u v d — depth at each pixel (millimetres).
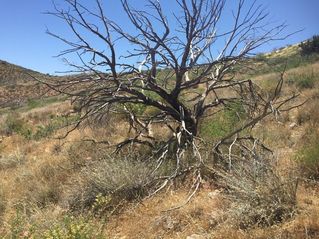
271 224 4637
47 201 7000
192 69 8281
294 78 14781
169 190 6285
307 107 9844
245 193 5082
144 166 6793
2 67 79625
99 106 7828
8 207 7094
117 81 7359
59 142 11203
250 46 7723
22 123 17594
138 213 5816
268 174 5395
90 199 6410
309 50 33469
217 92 14266
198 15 7188
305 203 4902
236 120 8812
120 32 7168
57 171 8289
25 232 5465
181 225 5250
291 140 7883
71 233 4672
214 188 6082
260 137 7902
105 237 5031
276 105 10844
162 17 7242
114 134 10516
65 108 20500
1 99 59156
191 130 7926
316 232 4156
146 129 8594
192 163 6844
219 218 5047
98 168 6836
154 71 7840
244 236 4414
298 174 5750
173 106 8039
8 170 10070
